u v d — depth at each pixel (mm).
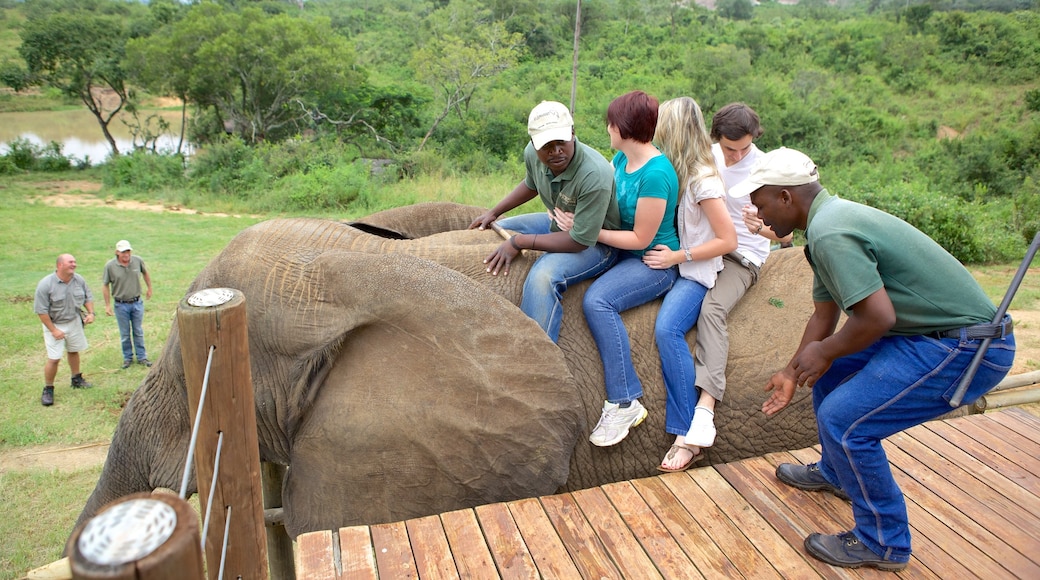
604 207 3125
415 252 3580
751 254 3621
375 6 83875
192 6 36594
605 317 3291
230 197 25203
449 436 3072
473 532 2877
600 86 50375
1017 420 3861
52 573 2393
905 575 2688
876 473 2652
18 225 19984
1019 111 49469
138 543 1215
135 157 30234
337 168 24500
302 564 2684
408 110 37469
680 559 2746
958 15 65312
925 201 18219
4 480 6648
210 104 37469
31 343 10305
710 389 3314
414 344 3102
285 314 3289
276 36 35156
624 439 3414
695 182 3291
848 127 45062
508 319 3088
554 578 2646
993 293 13172
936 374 2539
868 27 65625
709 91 47344
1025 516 3035
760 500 3092
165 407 3707
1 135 49750
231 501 2373
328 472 3230
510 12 60375
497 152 36750
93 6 66875
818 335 3000
